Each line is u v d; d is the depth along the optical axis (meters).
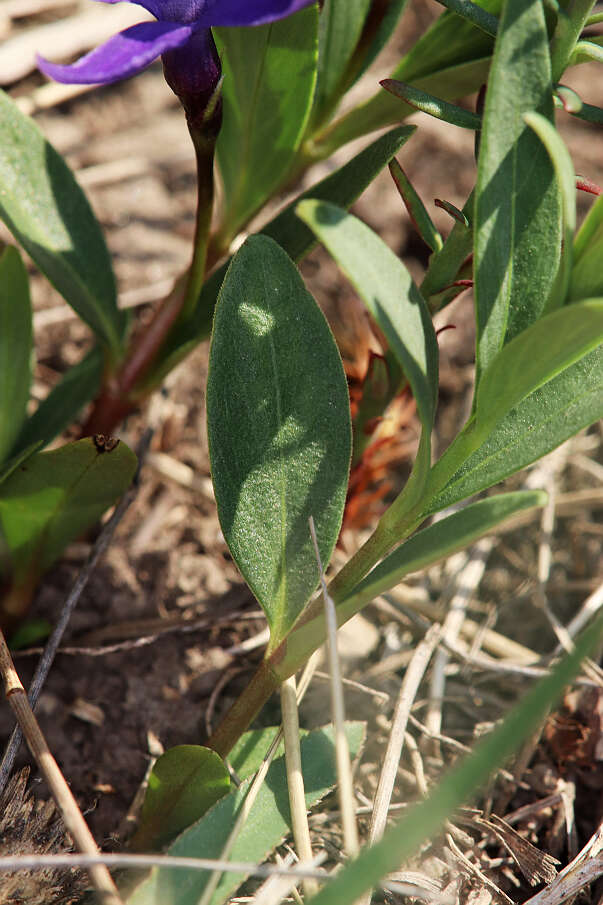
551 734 0.17
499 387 0.14
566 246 0.13
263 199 0.17
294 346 0.15
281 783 0.15
